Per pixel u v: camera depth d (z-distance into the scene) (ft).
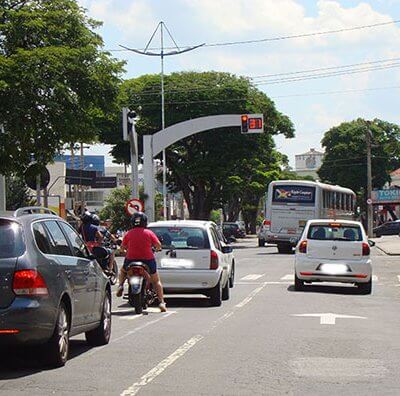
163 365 36.73
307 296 74.28
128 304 65.57
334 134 370.94
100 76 92.32
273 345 43.24
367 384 32.71
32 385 31.76
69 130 89.04
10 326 31.71
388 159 366.02
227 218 332.80
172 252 63.00
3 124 86.22
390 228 291.17
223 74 233.14
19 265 32.32
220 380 33.32
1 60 84.07
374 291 82.12
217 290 63.72
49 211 39.32
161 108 222.48
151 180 137.18
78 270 37.58
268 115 242.99
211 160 223.30
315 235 78.18
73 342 44.01
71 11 93.45
